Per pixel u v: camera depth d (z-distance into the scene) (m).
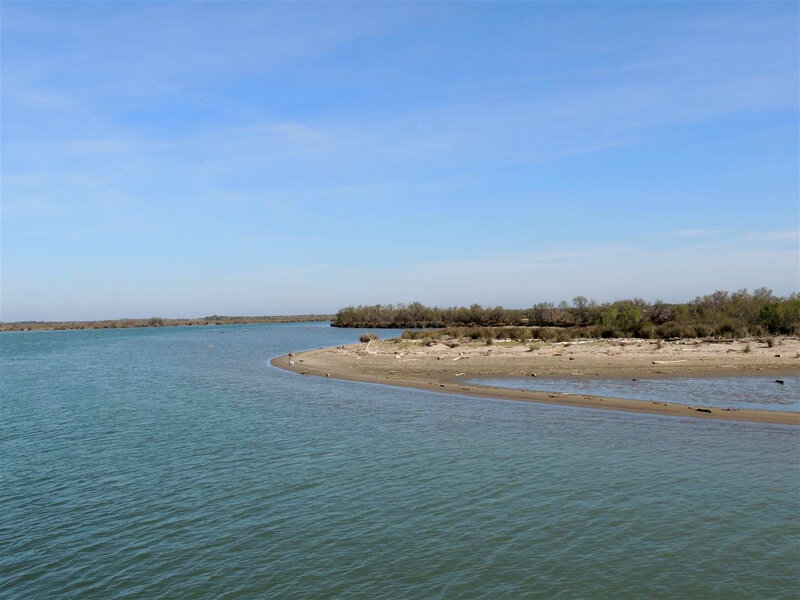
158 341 104.50
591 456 15.83
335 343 79.31
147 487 14.20
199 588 9.31
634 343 45.16
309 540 10.93
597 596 8.70
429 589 9.05
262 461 16.19
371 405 24.92
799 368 30.72
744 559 9.70
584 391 26.50
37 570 10.09
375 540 10.84
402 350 49.22
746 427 18.50
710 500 12.29
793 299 54.97
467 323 112.56
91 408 26.30
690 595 8.64
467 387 28.86
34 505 13.16
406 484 13.91
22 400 29.61
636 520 11.37
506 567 9.67
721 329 51.28
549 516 11.70
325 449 17.34
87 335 167.00
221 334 129.12
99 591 9.34
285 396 28.28
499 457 15.99
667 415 20.59
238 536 11.20
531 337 57.47
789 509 11.70
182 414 23.91
